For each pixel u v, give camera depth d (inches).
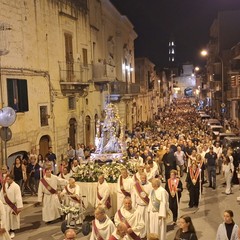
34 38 727.7
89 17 1045.2
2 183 449.7
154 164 517.3
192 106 3344.0
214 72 2265.0
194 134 1071.6
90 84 1027.3
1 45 609.9
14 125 643.5
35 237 439.8
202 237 428.5
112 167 515.2
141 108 1979.6
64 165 596.7
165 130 1310.3
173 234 437.1
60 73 839.1
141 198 411.2
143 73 2154.3
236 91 1432.1
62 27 862.5
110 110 649.6
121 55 1430.9
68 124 874.8
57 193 490.6
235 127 1346.0
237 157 693.9
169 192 466.3
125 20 1465.3
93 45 1101.7
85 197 495.5
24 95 677.9
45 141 768.3
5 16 631.8
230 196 608.7
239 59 1489.9
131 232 331.9
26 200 579.8
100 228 327.6
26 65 694.5
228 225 291.7
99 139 640.4
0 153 597.0
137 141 852.0
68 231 269.4
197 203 542.6
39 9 751.1
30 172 610.2
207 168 666.8
